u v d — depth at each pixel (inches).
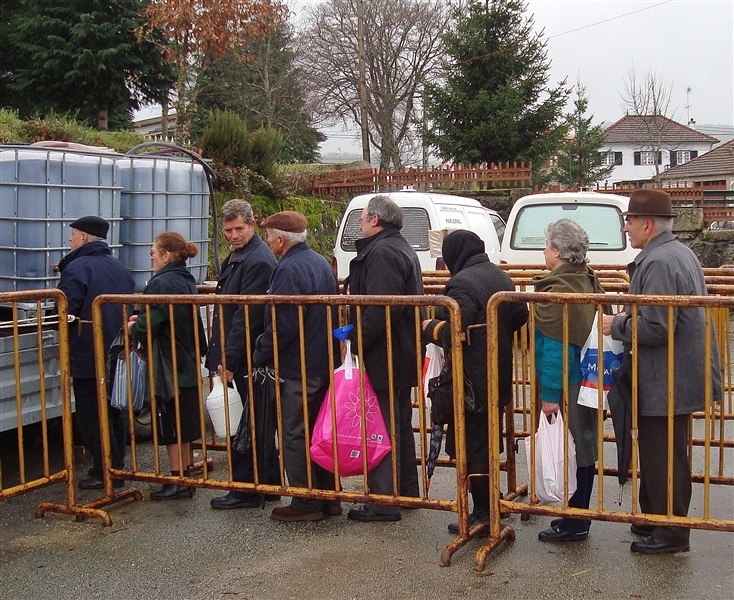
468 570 144.1
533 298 144.3
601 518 143.8
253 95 1278.3
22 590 140.9
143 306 178.5
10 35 795.4
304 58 1326.3
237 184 517.0
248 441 174.1
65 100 789.9
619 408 147.1
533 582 138.6
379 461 163.9
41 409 181.9
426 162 1393.9
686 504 147.6
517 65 1001.5
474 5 1024.9
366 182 699.4
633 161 2129.7
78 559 153.6
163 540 161.9
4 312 206.8
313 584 140.3
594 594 133.5
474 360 151.3
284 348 165.3
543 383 149.3
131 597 137.4
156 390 179.0
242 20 601.0
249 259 176.9
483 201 681.0
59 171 203.8
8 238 199.5
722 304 132.6
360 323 155.9
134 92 820.0
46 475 173.5
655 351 142.1
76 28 754.8
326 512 173.8
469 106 981.2
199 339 184.5
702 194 753.6
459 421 148.3
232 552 155.3
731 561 145.7
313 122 1373.0
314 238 606.2
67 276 184.2
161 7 593.6
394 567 146.3
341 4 1314.0
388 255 161.0
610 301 139.8
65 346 173.5
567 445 145.8
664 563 145.1
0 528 170.4
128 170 229.8
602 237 369.7
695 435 237.0
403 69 1352.1
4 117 502.0
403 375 162.1
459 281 152.7
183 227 246.8
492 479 148.3
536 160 996.6
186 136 611.5
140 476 178.7
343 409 160.7
